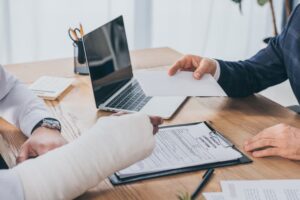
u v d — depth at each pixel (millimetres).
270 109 1408
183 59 1448
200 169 1041
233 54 3605
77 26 2922
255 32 3648
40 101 1315
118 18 1586
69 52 2943
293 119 1335
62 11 2857
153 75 1383
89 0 2900
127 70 1579
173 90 1291
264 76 1591
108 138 907
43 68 1724
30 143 1120
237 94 1495
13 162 1078
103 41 1455
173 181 993
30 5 2742
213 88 1317
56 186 834
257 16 3602
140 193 949
